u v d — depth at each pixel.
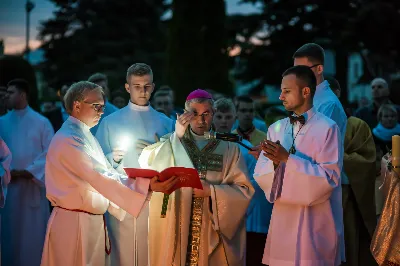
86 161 6.45
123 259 7.22
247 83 33.16
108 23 35.66
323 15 30.56
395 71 31.08
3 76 13.41
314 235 6.37
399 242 6.35
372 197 7.97
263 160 6.63
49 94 37.16
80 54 35.53
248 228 8.48
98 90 6.70
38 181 9.06
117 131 7.44
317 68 7.29
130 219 7.27
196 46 20.72
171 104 10.60
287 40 31.48
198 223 6.91
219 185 6.90
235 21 32.72
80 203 6.47
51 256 6.55
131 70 7.53
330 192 6.32
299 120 6.47
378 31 29.98
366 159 7.99
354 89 43.53
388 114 10.09
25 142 9.23
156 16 36.50
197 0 20.78
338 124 7.13
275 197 6.45
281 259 6.42
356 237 7.98
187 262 6.88
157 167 6.86
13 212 9.14
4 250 9.15
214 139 7.04
